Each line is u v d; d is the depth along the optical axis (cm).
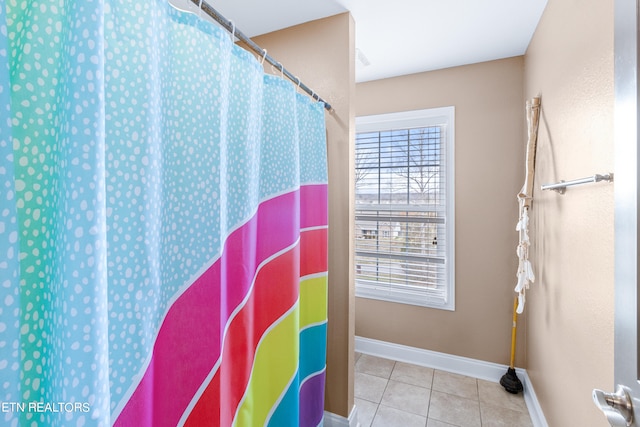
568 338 119
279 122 113
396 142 238
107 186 54
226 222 87
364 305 250
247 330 94
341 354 158
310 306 140
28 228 45
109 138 54
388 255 245
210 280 76
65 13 46
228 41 81
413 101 229
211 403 76
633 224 55
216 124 76
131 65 56
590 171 99
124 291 57
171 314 70
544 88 153
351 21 156
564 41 124
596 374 95
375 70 223
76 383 43
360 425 168
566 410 121
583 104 105
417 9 153
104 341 46
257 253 109
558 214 131
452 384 205
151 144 59
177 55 70
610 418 57
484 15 158
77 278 43
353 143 161
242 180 91
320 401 142
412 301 233
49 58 46
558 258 131
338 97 155
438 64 213
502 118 205
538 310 166
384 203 245
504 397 191
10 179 38
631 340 55
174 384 70
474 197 214
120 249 56
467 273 217
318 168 140
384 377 214
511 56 202
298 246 119
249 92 92
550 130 143
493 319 210
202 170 74
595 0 96
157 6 62
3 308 38
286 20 161
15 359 39
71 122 44
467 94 214
